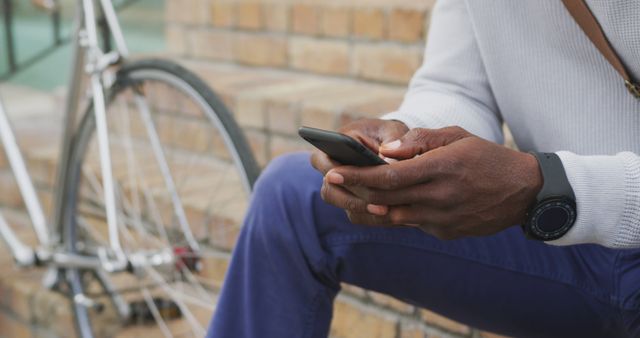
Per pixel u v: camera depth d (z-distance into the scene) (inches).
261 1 109.9
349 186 37.0
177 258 72.2
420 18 93.7
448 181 36.1
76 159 82.9
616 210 37.3
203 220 82.8
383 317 74.7
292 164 44.6
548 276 42.7
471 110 46.7
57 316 93.3
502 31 44.0
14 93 151.6
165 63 72.8
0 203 123.4
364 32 99.5
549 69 43.2
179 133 92.9
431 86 48.4
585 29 40.4
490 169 36.6
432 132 39.3
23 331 99.8
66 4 161.2
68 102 81.7
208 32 117.6
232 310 45.8
